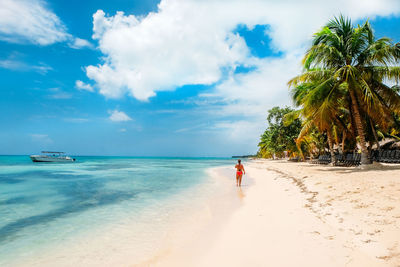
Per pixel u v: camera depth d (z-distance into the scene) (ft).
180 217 22.53
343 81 50.83
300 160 143.84
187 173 82.64
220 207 26.08
